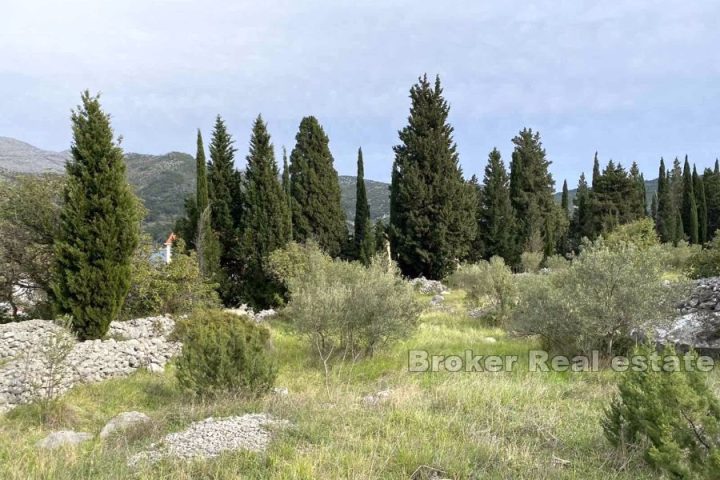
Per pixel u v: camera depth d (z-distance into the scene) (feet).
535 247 121.70
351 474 14.34
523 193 142.31
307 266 66.90
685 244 95.35
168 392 30.40
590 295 29.96
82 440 20.84
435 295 76.07
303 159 107.45
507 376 28.60
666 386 14.52
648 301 29.09
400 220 108.06
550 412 20.70
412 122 109.60
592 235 126.11
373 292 36.60
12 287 53.16
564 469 15.24
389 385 27.96
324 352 38.04
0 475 15.58
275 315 60.44
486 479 14.40
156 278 53.26
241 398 25.14
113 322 45.62
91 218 42.83
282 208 82.58
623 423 16.60
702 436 13.42
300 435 17.83
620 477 14.53
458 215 104.47
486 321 50.96
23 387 28.84
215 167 89.10
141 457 16.34
